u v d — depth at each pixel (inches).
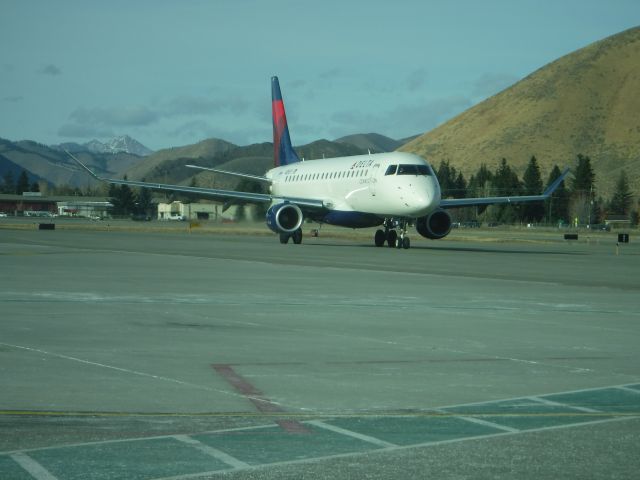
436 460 333.1
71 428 378.6
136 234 3358.8
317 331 692.7
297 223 2368.4
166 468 321.1
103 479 307.0
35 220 6752.0
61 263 1499.8
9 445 350.3
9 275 1220.5
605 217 7642.7
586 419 403.2
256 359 559.2
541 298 991.6
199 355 571.5
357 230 4458.7
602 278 1311.5
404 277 1273.4
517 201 2375.7
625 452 346.0
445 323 751.7
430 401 440.5
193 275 1263.5
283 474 313.7
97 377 491.5
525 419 402.9
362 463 328.5
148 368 522.3
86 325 708.7
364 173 2240.4
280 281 1175.6
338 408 422.9
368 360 560.1
